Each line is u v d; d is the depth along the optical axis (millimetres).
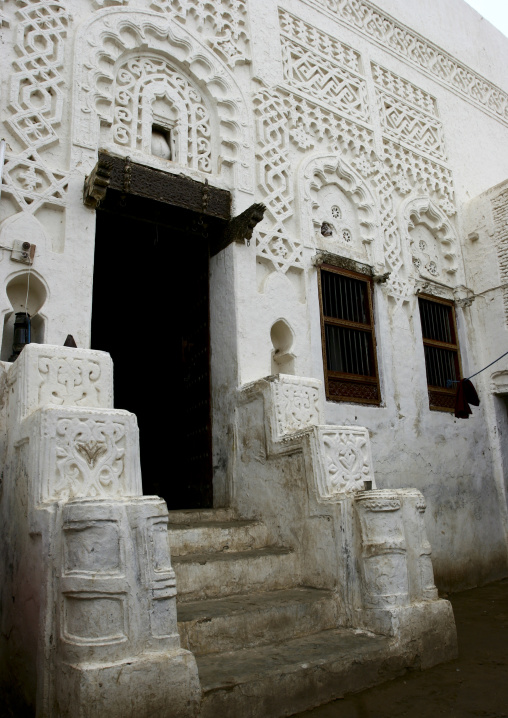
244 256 5566
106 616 2480
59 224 4660
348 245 6688
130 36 5555
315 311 6008
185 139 5648
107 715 2303
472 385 7168
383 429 6301
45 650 2547
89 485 2924
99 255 6820
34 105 4785
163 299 7156
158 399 7531
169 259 6742
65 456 2898
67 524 2605
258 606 3393
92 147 4922
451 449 7008
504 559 7172
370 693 3080
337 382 6043
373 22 8031
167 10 5871
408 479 6387
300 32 7004
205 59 5969
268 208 5945
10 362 4062
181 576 3561
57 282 4422
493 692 3086
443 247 7973
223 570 3729
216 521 4668
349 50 7527
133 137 5328
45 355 3369
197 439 5668
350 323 6355
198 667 2896
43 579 2650
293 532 4195
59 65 4977
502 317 7676
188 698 2520
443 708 2887
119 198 5086
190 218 5602
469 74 9352
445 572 6402
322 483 4008
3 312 4156
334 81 7156
